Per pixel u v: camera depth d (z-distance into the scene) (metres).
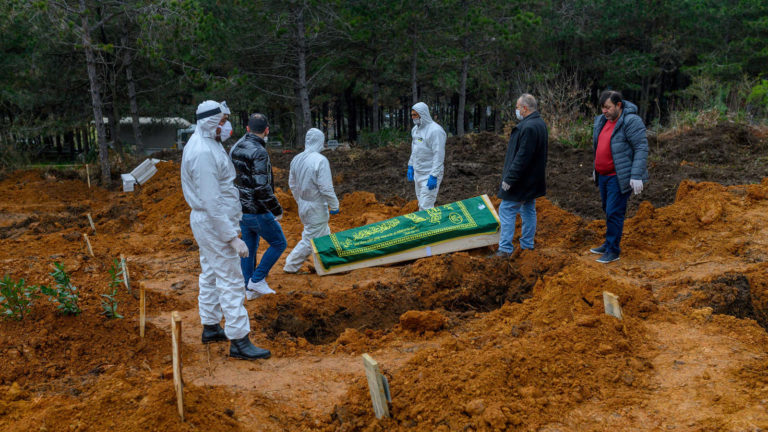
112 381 3.99
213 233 4.58
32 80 22.27
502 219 6.94
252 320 5.61
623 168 6.59
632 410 3.62
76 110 24.30
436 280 6.48
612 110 6.57
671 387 3.84
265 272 6.05
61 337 4.67
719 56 29.53
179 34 15.91
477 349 4.62
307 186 6.80
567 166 13.33
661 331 4.69
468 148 15.41
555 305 5.15
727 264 6.50
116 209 11.73
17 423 3.57
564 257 6.54
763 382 3.79
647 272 6.53
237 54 23.95
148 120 28.62
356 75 31.44
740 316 5.20
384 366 4.50
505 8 26.73
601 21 30.17
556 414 3.63
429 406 3.67
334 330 5.93
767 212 7.82
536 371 4.00
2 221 11.02
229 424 3.62
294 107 29.89
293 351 4.99
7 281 4.85
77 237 9.15
